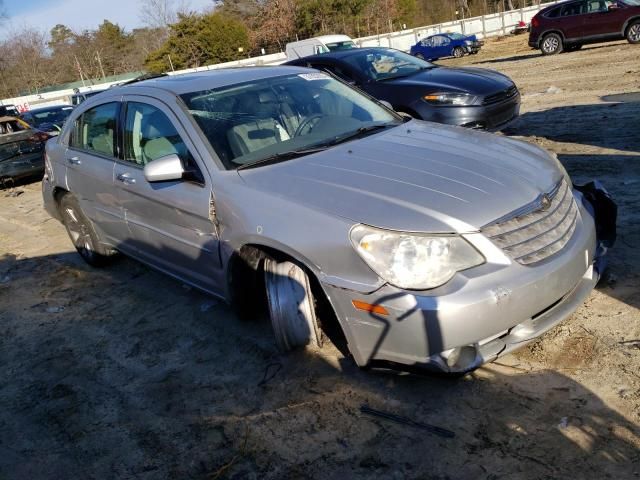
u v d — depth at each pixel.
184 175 3.74
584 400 2.81
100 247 5.46
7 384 3.93
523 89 12.45
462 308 2.64
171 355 3.92
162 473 2.88
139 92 4.45
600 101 9.59
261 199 3.25
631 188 5.35
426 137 3.80
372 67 8.37
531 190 3.07
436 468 2.59
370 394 3.13
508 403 2.88
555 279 2.86
